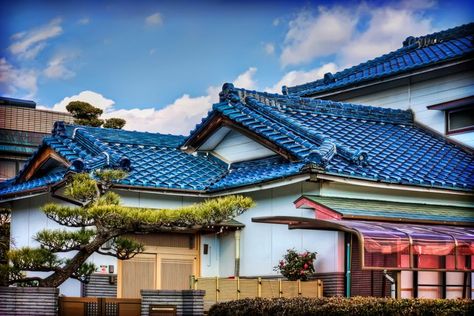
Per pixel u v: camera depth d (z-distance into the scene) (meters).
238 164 20.83
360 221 16.08
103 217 14.44
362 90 25.05
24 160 28.09
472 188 19.14
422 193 19.05
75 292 18.58
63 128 20.58
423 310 11.62
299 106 21.66
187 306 15.62
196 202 19.89
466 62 21.77
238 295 16.81
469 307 11.22
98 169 17.91
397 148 20.73
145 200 19.17
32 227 20.36
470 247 15.70
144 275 19.06
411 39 26.56
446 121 22.61
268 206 19.05
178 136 22.69
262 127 19.52
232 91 20.94
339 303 12.70
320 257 17.62
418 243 15.01
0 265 14.92
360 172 17.67
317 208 16.58
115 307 16.19
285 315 13.42
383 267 14.66
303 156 17.88
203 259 20.03
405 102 23.86
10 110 28.89
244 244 19.66
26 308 15.40
